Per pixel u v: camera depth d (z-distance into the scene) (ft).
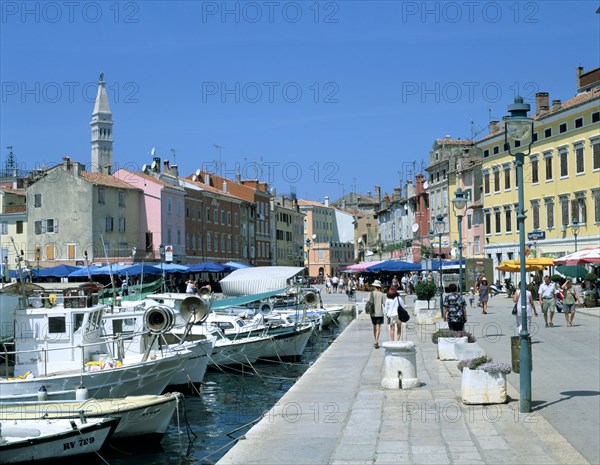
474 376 48.96
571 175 207.31
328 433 43.37
